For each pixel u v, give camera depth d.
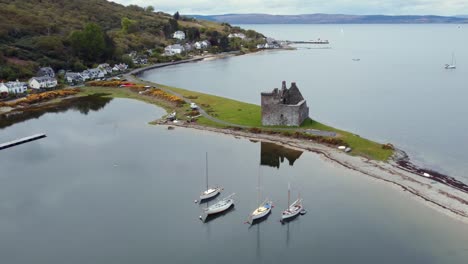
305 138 121.62
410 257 67.94
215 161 107.81
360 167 102.31
